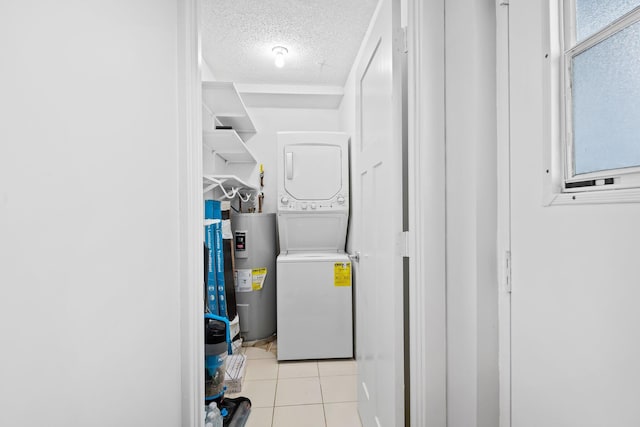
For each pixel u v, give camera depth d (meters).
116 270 0.62
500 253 0.83
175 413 0.91
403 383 1.07
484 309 0.86
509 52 0.80
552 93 0.65
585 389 0.58
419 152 1.03
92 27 0.56
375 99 1.35
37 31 0.43
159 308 0.81
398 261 1.08
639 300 0.49
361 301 1.66
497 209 0.86
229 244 2.56
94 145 0.56
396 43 1.09
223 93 1.99
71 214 0.50
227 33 2.12
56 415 0.47
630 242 0.50
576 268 0.60
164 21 0.86
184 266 0.95
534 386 0.72
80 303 0.52
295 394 1.94
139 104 0.72
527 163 0.73
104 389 0.58
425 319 1.02
